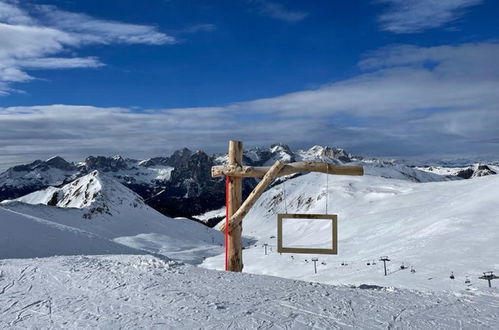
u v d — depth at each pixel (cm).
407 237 11419
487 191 12719
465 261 7700
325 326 878
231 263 1391
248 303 1021
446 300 1102
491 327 888
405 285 6694
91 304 1009
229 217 1379
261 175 1334
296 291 1151
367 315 956
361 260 10112
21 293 1105
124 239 19075
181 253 16850
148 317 916
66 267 1373
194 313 941
